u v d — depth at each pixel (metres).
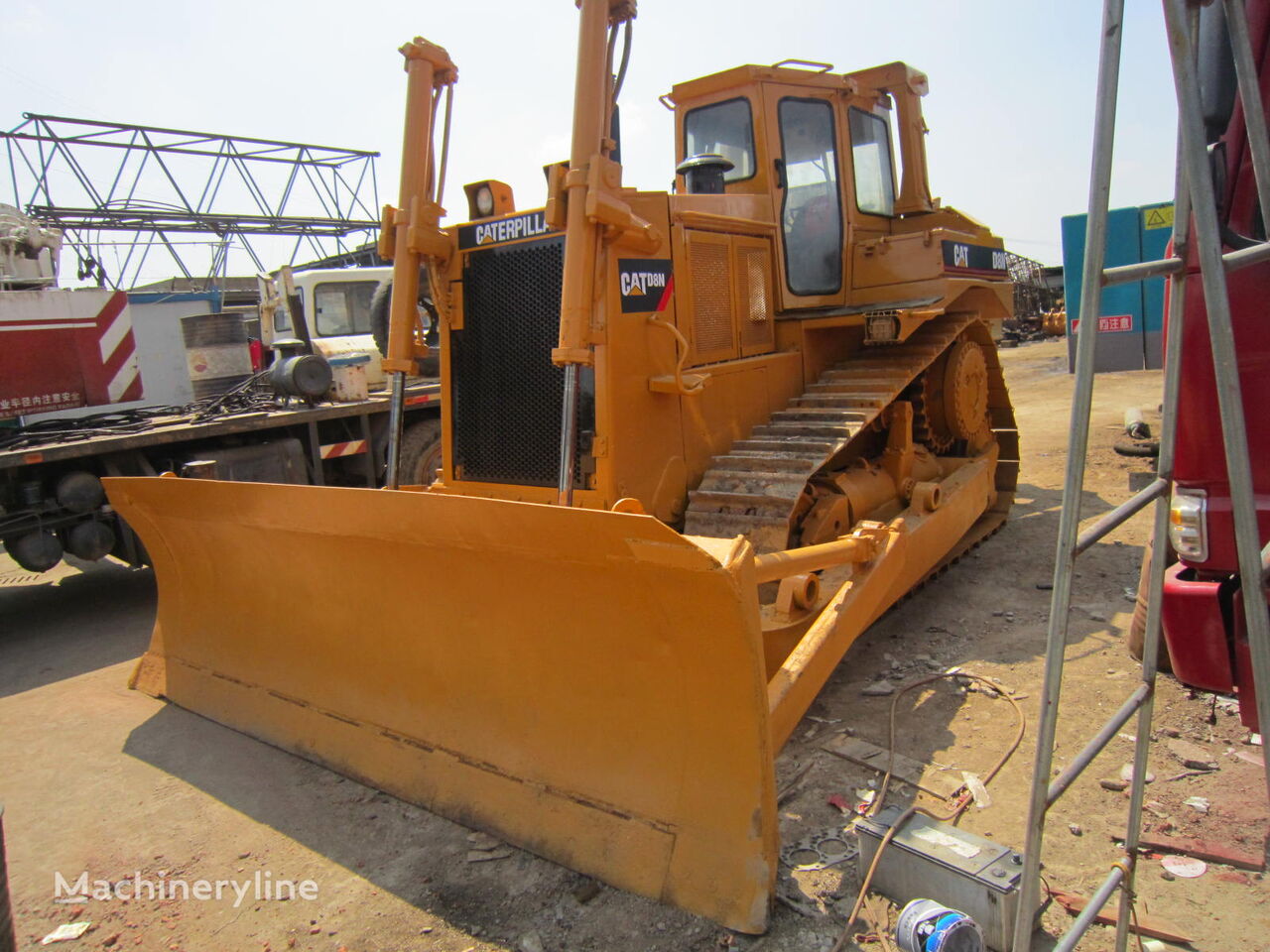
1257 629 1.79
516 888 2.80
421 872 2.93
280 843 3.16
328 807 3.36
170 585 4.49
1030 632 4.66
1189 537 2.93
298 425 7.61
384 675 3.51
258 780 3.59
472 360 4.34
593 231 3.56
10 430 6.91
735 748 2.61
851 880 2.74
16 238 7.77
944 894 2.51
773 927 2.54
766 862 2.54
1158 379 13.59
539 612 2.93
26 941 2.74
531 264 4.05
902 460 5.07
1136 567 5.56
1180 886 2.62
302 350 7.96
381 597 3.38
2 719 4.50
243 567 3.92
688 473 4.27
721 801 2.62
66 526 6.24
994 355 6.72
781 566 3.26
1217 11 2.46
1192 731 3.48
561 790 2.96
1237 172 2.61
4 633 6.27
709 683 2.62
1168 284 2.86
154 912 2.83
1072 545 1.75
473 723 3.23
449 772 3.24
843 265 5.44
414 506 2.93
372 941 2.62
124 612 6.59
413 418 8.47
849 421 4.37
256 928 2.72
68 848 3.22
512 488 4.20
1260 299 2.67
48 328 7.18
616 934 2.56
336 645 3.65
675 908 2.62
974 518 5.74
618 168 3.63
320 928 2.70
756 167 4.95
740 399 4.60
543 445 4.09
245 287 27.75
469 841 3.06
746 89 4.93
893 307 4.93
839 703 3.99
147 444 6.41
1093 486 7.82
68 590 7.43
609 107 3.71
